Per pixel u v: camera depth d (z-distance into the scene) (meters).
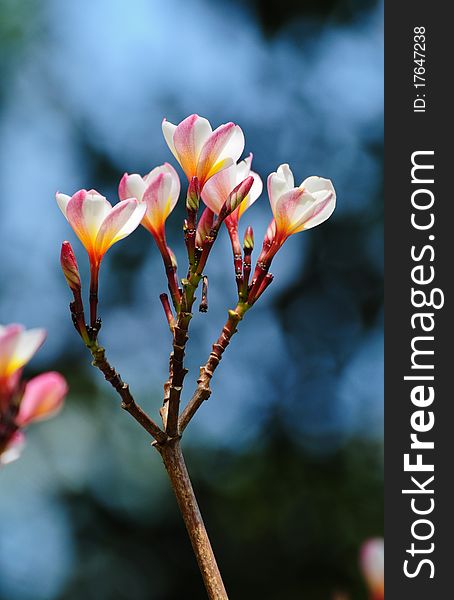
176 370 1.12
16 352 1.07
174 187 1.20
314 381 5.93
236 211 1.18
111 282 5.62
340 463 5.65
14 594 5.04
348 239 6.20
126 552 5.16
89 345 1.12
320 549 5.38
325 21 6.56
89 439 5.01
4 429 1.07
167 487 5.14
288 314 6.08
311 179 1.20
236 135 1.17
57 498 4.99
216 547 5.33
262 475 5.55
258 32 6.61
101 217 1.15
